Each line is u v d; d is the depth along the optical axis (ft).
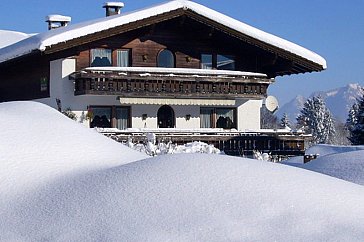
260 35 93.30
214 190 20.76
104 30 83.82
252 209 19.76
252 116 98.63
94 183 22.24
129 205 20.07
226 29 91.81
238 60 98.63
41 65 92.53
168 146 60.90
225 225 18.83
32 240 18.95
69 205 20.71
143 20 86.38
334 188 22.29
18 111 31.53
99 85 85.15
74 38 81.87
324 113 246.88
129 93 86.89
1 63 93.61
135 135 81.05
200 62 96.27
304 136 90.02
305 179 22.63
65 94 86.99
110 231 18.66
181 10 88.48
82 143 27.55
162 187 21.02
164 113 93.45
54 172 24.26
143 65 92.22
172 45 94.32
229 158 24.12
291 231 18.78
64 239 18.66
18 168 24.12
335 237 18.56
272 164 24.54
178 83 90.12
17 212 20.90
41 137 27.09
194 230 18.53
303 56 95.35
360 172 36.65
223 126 97.19
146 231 18.44
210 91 92.27
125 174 22.53
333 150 81.97
